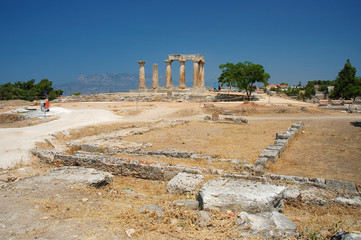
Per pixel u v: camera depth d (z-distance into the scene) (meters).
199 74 72.00
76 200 7.76
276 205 7.44
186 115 39.62
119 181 11.09
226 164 13.23
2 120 31.91
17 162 13.73
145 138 22.16
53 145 19.28
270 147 16.45
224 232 5.96
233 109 41.00
